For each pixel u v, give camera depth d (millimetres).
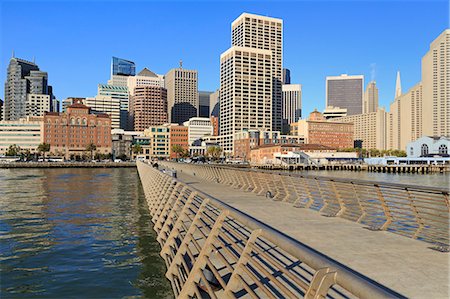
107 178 79625
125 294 11891
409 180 97188
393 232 11102
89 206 33562
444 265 7578
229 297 5562
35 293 12133
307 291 3197
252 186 24625
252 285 6988
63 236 20812
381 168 144250
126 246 18328
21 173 104438
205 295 7793
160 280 13148
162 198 20812
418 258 8133
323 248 9055
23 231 22297
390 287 6266
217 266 8508
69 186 57500
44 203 35844
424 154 180250
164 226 15008
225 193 22844
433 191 9867
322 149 182500
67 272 14289
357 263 7738
